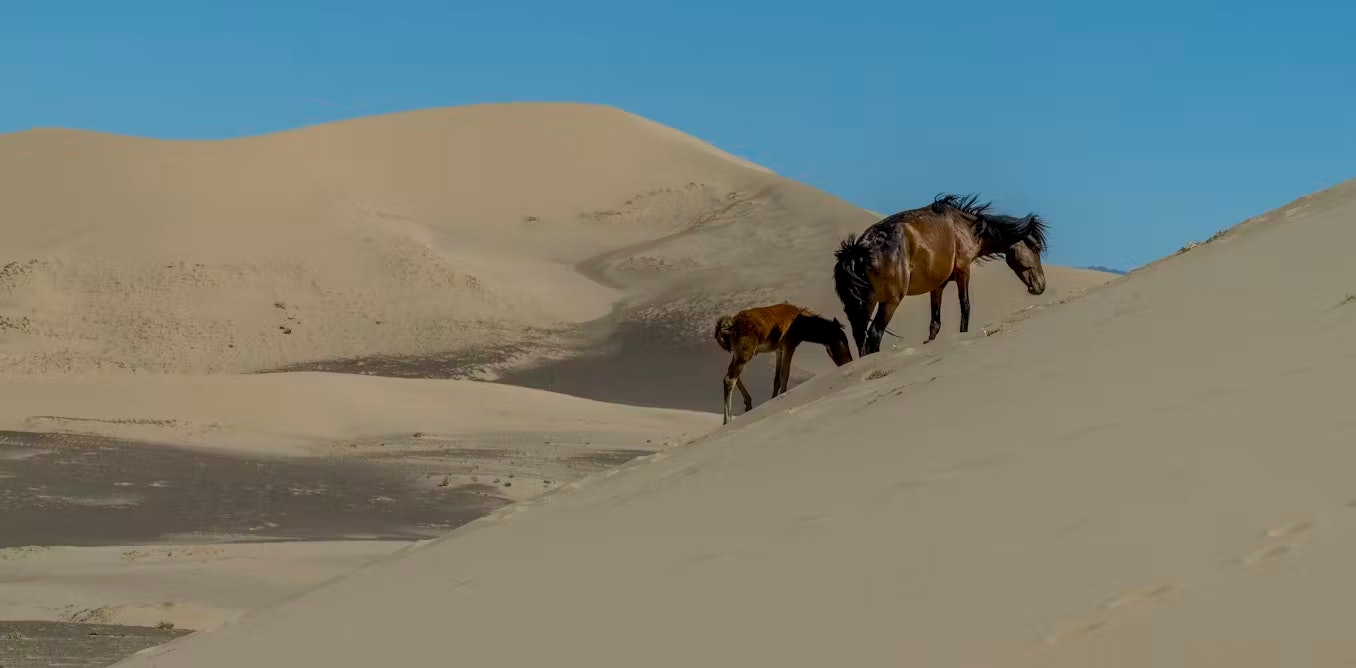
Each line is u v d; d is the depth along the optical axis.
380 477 42.97
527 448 52.34
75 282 104.88
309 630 8.62
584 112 159.50
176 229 114.19
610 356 96.50
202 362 95.12
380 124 150.62
